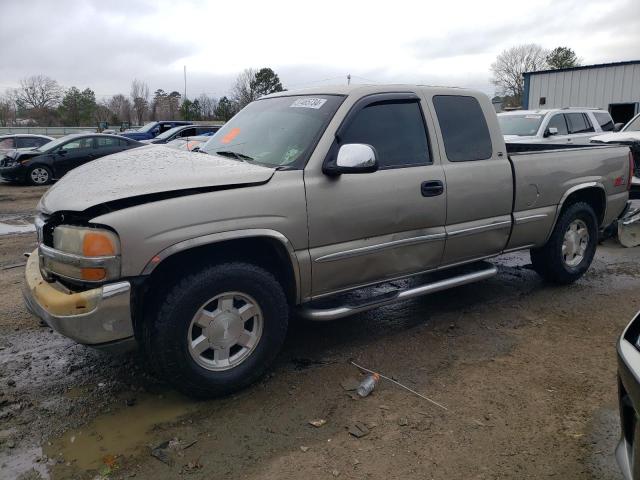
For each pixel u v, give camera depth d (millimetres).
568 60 67625
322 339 4406
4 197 13562
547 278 5660
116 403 3469
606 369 3877
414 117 4211
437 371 3859
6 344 4305
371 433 3125
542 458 2904
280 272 3752
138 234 3016
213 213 3225
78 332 3027
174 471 2816
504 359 4039
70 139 16500
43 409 3393
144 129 25266
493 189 4578
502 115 13031
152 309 3229
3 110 60938
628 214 7457
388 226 3979
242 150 4055
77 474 2799
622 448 2434
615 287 5691
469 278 4609
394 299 4125
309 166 3623
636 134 9281
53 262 3221
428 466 2844
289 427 3193
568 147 5930
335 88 4133
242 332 3500
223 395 3510
